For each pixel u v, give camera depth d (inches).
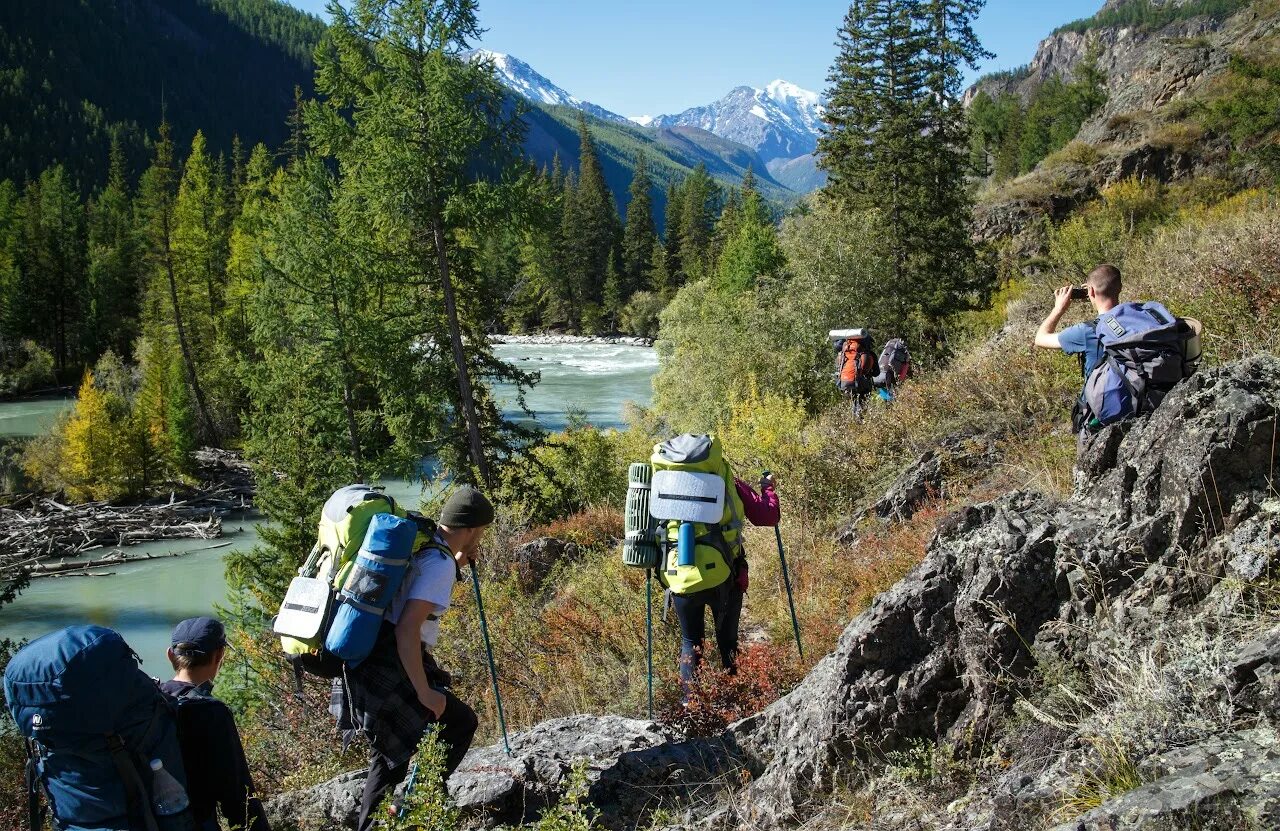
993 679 124.6
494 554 397.7
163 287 2034.9
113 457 1305.4
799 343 858.1
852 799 126.5
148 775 109.3
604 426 1465.3
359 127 792.3
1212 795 78.9
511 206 791.1
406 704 134.7
